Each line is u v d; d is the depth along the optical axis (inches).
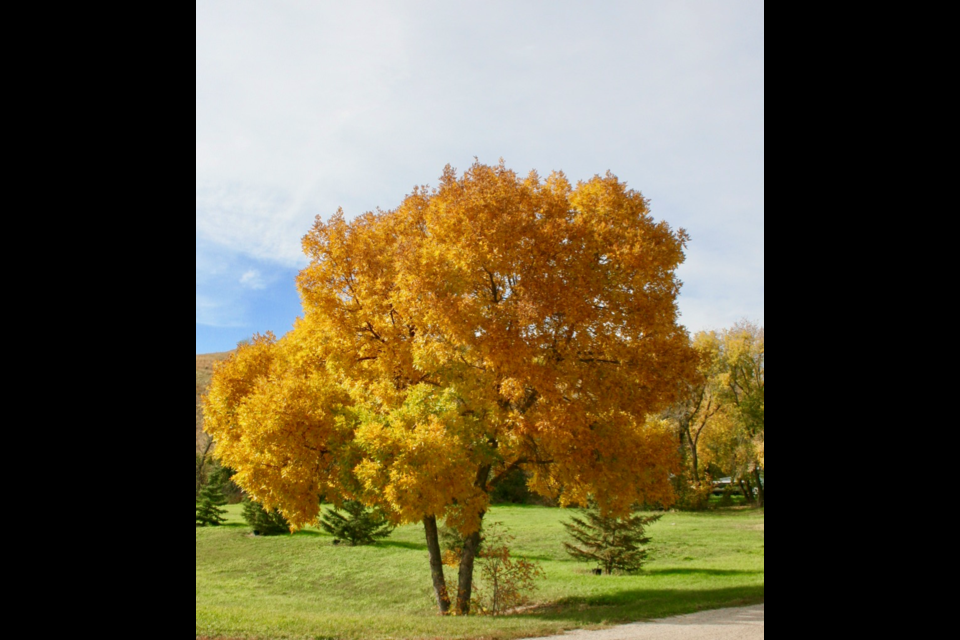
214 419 522.0
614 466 480.7
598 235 485.4
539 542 939.3
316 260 514.9
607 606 473.7
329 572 788.6
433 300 434.0
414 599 625.9
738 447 1562.5
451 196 500.1
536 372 442.3
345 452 457.4
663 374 475.5
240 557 902.4
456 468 426.0
